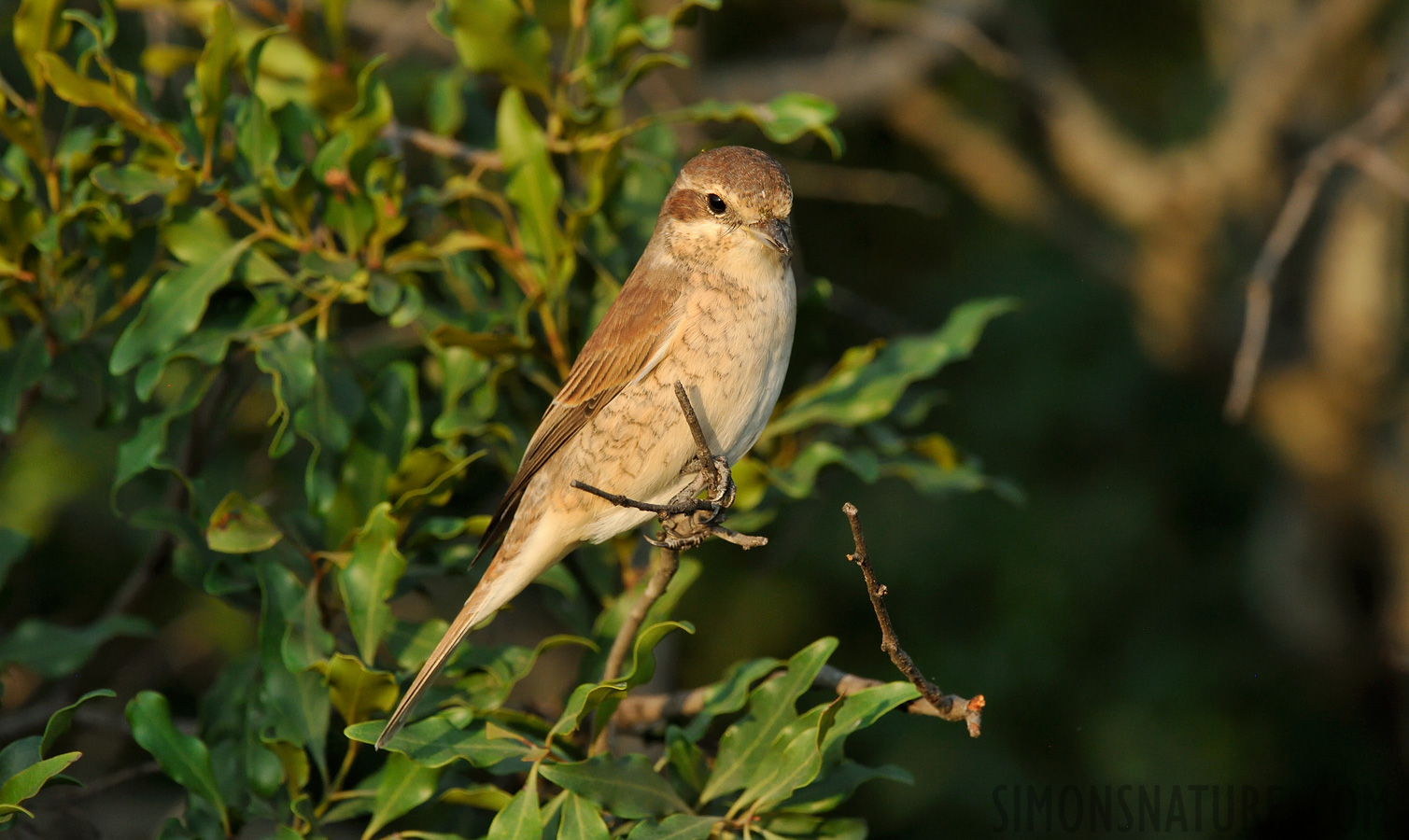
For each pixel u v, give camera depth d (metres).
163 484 11.21
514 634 14.01
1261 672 17.23
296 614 7.12
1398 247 17.64
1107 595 17.34
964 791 16.55
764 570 12.55
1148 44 19.08
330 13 8.29
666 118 8.09
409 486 7.62
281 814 6.91
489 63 8.01
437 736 6.39
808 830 6.73
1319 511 17.97
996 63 14.27
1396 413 17.83
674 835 6.21
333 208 7.83
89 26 7.50
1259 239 17.70
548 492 7.89
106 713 9.46
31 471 12.20
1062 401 17.70
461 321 8.38
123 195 7.43
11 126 7.70
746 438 8.00
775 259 7.87
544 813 6.34
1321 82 17.47
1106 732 16.70
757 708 6.89
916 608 17.42
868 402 8.63
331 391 7.74
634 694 10.73
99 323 8.10
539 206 8.15
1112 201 16.78
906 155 18.44
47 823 8.55
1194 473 18.12
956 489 8.88
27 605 13.30
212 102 7.52
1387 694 17.66
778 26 17.59
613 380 7.80
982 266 18.38
